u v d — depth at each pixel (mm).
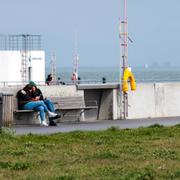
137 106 70375
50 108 64438
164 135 50656
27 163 37094
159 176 33219
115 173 34031
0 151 42031
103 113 70500
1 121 55094
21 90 64438
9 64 114062
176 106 72125
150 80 75562
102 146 44438
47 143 46031
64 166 36625
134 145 44594
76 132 52156
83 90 69312
